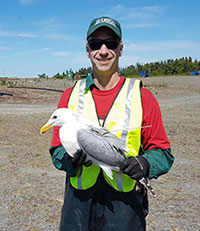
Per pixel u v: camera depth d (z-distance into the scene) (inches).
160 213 208.5
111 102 111.1
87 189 106.5
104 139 98.7
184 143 415.5
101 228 105.2
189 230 187.2
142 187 107.9
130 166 95.4
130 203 104.1
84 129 102.0
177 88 1402.6
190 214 208.1
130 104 108.7
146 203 112.1
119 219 102.9
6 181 261.0
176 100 1034.1
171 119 626.5
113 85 113.3
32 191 241.9
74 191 108.5
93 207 106.2
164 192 245.4
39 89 1109.1
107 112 110.3
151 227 189.5
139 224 105.7
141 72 2257.6
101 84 113.5
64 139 102.1
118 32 109.7
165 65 2960.1
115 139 99.9
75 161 100.3
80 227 106.1
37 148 373.1
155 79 1934.1
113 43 108.7
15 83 1261.1
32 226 190.4
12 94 936.9
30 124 531.5
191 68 3041.3
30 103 836.6
